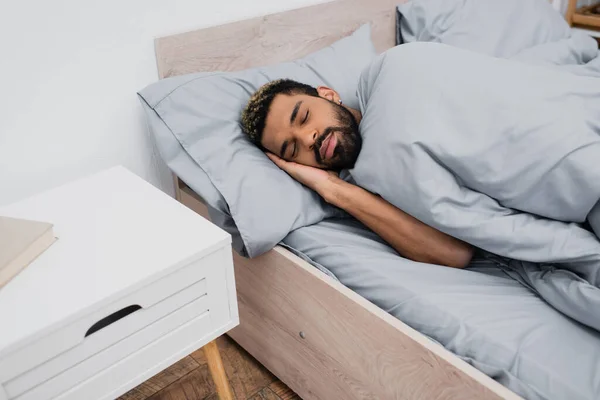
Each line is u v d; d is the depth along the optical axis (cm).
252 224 98
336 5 140
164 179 126
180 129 106
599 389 71
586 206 86
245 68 127
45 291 72
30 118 100
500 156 92
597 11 204
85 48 103
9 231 79
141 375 81
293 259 97
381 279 92
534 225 90
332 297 91
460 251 99
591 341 80
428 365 79
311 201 107
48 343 68
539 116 91
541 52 149
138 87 114
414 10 153
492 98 95
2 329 66
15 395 67
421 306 86
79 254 79
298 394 112
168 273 77
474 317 83
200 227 86
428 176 92
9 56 94
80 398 75
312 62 128
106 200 94
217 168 103
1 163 100
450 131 95
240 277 112
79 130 108
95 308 70
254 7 128
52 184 108
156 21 112
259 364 124
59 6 97
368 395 93
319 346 99
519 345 77
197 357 125
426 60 104
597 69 140
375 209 101
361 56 133
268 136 107
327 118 107
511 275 97
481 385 72
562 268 89
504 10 158
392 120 99
